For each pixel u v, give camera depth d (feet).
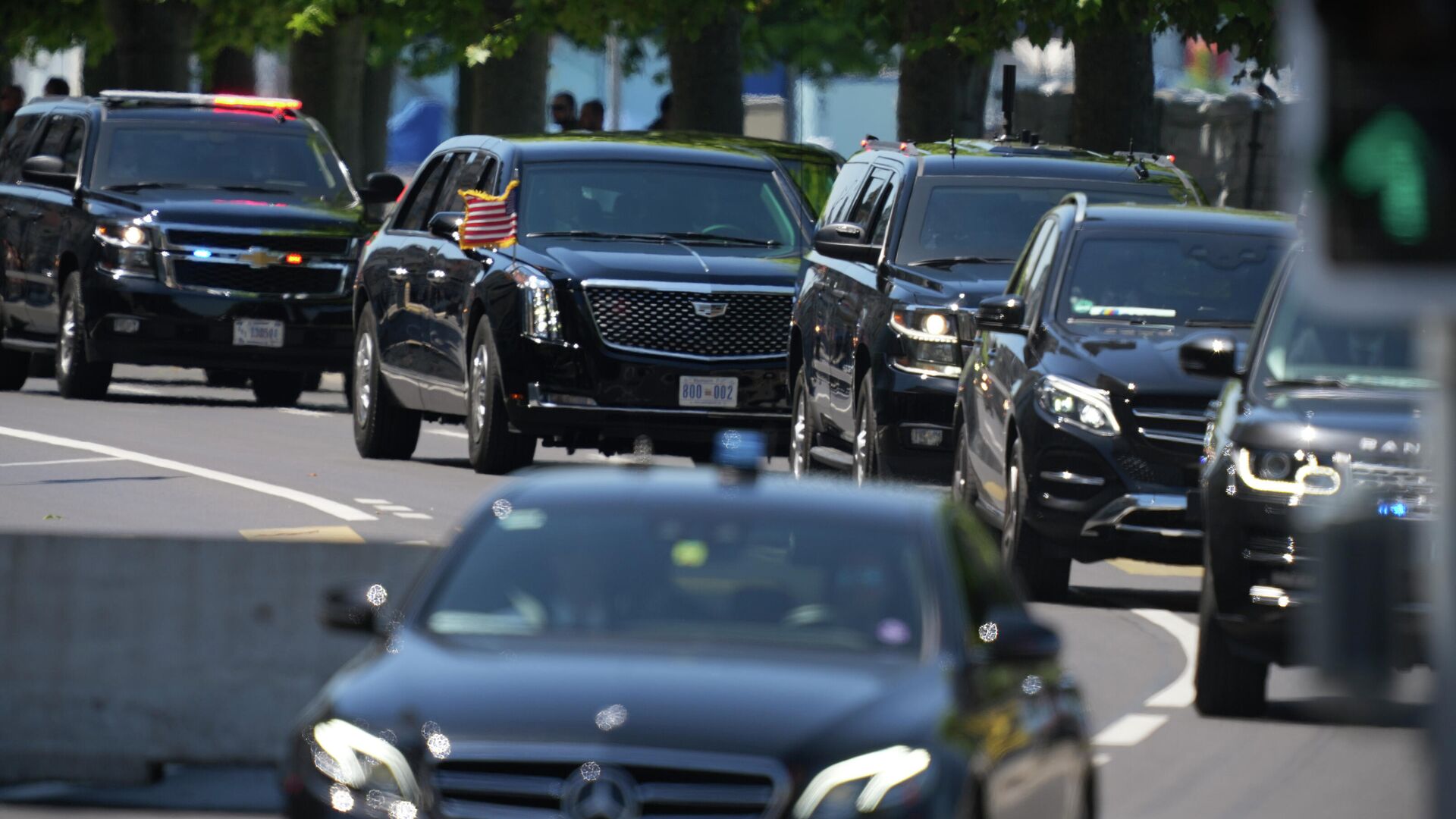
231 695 117.50
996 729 83.66
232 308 311.27
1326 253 56.70
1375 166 56.34
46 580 118.01
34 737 117.70
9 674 117.91
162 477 240.12
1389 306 56.44
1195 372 154.71
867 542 90.27
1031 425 179.32
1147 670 154.71
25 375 339.16
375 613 92.48
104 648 117.80
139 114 328.08
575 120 383.24
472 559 90.89
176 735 117.50
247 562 117.70
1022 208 224.12
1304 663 136.67
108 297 311.47
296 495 228.02
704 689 81.46
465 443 295.28
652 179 254.88
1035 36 329.93
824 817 77.51
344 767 80.79
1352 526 61.72
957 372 212.64
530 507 93.09
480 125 441.68
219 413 314.96
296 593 117.50
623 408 241.96
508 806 78.84
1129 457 175.83
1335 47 56.80
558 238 248.11
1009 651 86.94
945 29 339.98
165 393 345.31
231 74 540.11
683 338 243.81
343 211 321.11
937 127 359.05
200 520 207.82
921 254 221.25
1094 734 133.90
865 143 250.78
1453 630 60.08
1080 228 192.75
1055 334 184.44
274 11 444.55
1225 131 465.47
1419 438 138.41
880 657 85.30
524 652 84.89
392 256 266.77
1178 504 174.29
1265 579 137.69
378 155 583.58
